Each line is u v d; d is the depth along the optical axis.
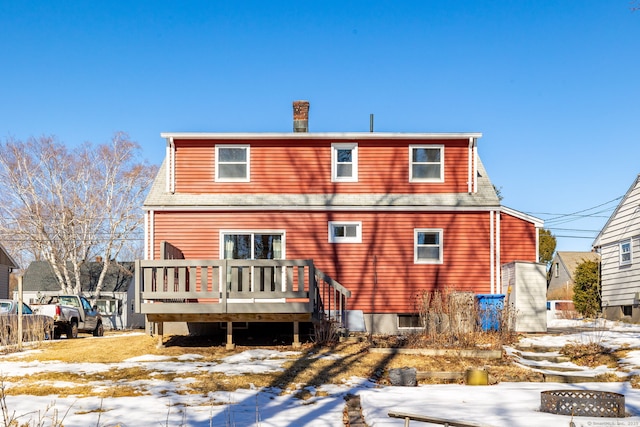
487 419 8.85
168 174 22.00
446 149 22.38
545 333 19.89
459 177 22.27
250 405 10.68
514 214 21.86
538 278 20.08
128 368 13.84
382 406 10.18
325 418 9.66
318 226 21.56
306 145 22.27
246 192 22.00
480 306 19.12
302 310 16.50
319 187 22.09
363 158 22.25
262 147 22.22
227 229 21.41
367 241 21.58
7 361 15.06
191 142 22.16
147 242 21.34
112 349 16.75
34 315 21.22
